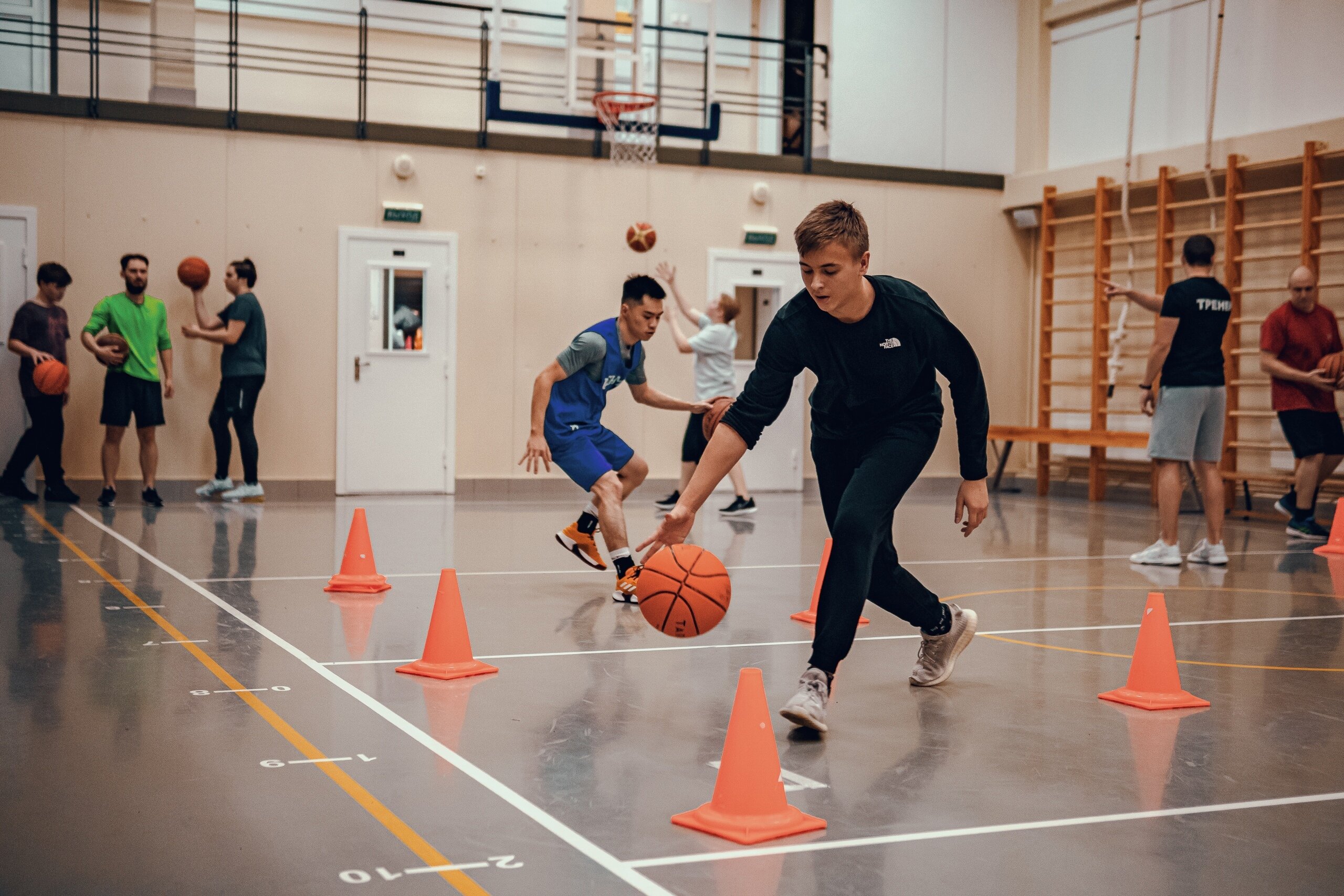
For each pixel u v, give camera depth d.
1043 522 9.09
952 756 2.87
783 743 2.97
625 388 11.02
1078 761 2.84
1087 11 11.73
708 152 11.20
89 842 2.17
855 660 4.05
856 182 11.82
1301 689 3.69
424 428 10.47
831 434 3.25
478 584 5.56
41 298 8.84
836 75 11.79
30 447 8.91
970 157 12.36
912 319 2.95
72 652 3.83
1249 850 2.24
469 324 10.55
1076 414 11.98
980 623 4.77
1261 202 10.09
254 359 9.38
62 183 9.40
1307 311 8.23
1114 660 4.08
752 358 11.62
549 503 10.01
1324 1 9.61
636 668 3.82
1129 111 11.23
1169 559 6.54
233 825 2.27
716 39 12.48
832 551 3.08
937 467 12.34
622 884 2.01
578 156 10.80
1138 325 11.29
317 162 10.07
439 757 2.76
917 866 2.13
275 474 10.06
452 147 10.43
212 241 9.81
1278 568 6.54
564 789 2.54
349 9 11.17
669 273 9.27
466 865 2.09
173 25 9.97
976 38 12.33
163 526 7.51
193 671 3.60
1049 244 12.02
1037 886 2.04
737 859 2.15
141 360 8.85
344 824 2.29
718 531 8.09
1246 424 10.23
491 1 11.58
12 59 10.24
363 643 4.10
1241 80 10.31
